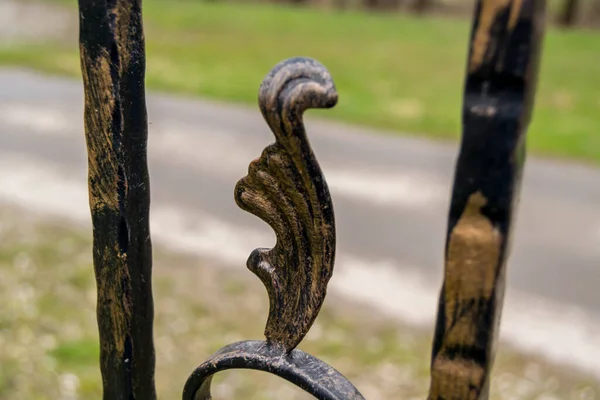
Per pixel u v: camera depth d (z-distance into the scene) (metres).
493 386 3.30
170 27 15.12
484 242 0.63
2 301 3.77
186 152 6.80
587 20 17.55
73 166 6.27
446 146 7.34
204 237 4.82
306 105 0.72
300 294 0.83
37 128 7.41
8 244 4.48
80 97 8.92
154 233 4.84
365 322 3.82
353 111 8.66
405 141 7.44
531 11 0.57
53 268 4.21
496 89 0.60
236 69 11.23
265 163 0.78
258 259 0.87
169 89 9.55
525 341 3.65
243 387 3.28
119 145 0.92
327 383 0.83
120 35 0.88
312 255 0.81
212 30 15.05
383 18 18.08
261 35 14.73
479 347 0.67
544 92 9.98
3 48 12.01
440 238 4.94
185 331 3.67
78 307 3.80
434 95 9.81
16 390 3.04
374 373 3.36
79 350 3.39
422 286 4.23
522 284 4.25
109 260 1.00
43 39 13.28
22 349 3.36
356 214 5.31
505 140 0.60
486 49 0.59
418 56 12.91
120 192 0.95
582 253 4.70
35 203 5.31
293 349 0.87
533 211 5.45
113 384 1.07
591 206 5.59
